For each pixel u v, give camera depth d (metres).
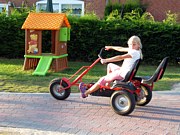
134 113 6.79
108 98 7.85
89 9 20.88
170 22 14.14
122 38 13.93
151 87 7.25
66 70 11.73
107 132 5.69
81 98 7.82
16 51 14.45
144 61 14.14
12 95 7.93
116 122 6.22
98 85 7.01
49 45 14.19
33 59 11.70
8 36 14.31
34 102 7.43
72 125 5.99
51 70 11.54
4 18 14.23
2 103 7.29
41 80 9.73
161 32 13.77
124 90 6.61
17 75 10.43
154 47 13.92
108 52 14.02
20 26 14.17
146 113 6.81
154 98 7.98
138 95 7.07
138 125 6.09
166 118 6.51
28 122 6.11
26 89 8.52
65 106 7.18
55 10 21.30
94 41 14.07
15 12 14.79
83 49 14.18
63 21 11.60
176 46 13.84
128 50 7.16
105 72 11.45
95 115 6.60
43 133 5.54
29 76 10.32
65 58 12.09
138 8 18.08
